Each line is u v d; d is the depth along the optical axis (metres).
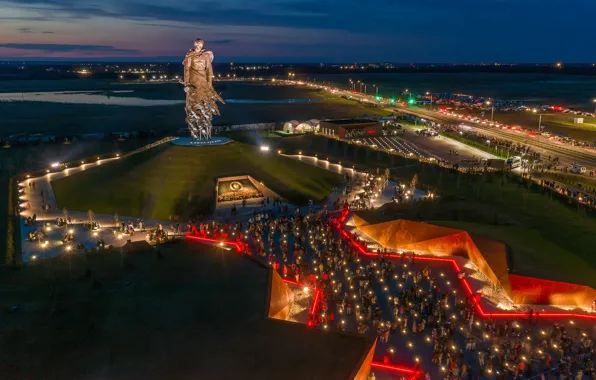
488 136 129.50
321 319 36.78
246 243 53.28
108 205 66.44
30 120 157.75
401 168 91.62
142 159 77.31
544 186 70.94
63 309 32.50
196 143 79.44
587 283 40.06
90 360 27.09
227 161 75.25
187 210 65.06
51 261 41.38
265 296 34.38
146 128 142.00
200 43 78.69
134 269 39.34
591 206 59.50
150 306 33.03
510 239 48.44
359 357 26.92
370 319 37.72
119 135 124.50
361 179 81.62
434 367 32.19
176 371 26.14
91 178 74.25
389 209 60.66
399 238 52.91
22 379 25.45
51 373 25.98
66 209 64.94
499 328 36.25
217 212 64.81
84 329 30.17
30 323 30.75
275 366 26.33
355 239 54.34
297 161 83.44
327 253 49.47
